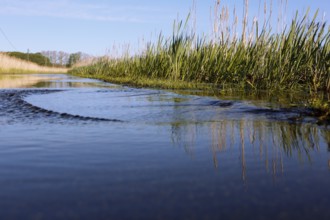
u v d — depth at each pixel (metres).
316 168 1.42
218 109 3.44
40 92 5.94
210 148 1.82
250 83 6.20
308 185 1.20
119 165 1.48
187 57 8.69
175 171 1.39
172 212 0.96
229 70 7.44
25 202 1.05
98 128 2.46
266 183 1.22
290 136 2.14
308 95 4.71
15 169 1.42
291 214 0.94
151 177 1.31
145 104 3.95
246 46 7.32
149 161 1.55
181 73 8.68
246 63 6.80
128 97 4.90
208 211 0.97
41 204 1.03
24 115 3.14
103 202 1.04
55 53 60.09
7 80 11.22
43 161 1.55
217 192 1.13
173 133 2.25
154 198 1.08
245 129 2.39
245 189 1.16
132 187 1.19
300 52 5.83
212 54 8.05
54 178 1.29
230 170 1.40
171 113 3.21
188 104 3.90
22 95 5.25
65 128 2.46
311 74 5.68
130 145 1.89
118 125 2.59
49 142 1.97
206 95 5.05
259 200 1.05
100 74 16.48
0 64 21.23
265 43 6.54
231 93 5.37
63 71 36.91
